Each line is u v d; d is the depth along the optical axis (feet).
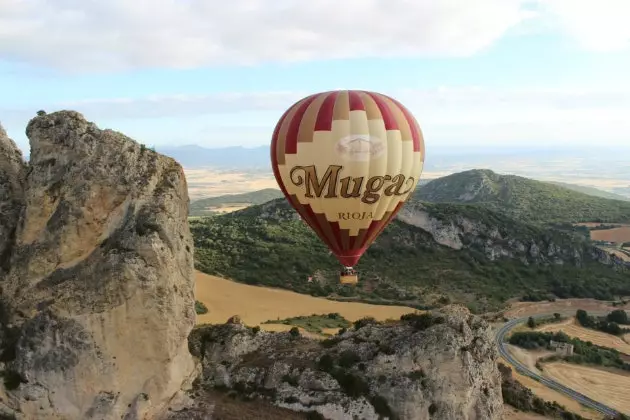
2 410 99.60
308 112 117.19
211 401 111.45
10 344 103.60
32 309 104.22
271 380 116.26
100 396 100.07
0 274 108.17
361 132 114.21
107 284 100.89
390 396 113.29
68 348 99.66
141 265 102.17
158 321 103.09
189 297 111.65
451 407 115.65
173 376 107.76
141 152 116.67
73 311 100.78
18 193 117.39
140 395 102.73
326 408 111.34
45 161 113.60
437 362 117.50
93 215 108.06
